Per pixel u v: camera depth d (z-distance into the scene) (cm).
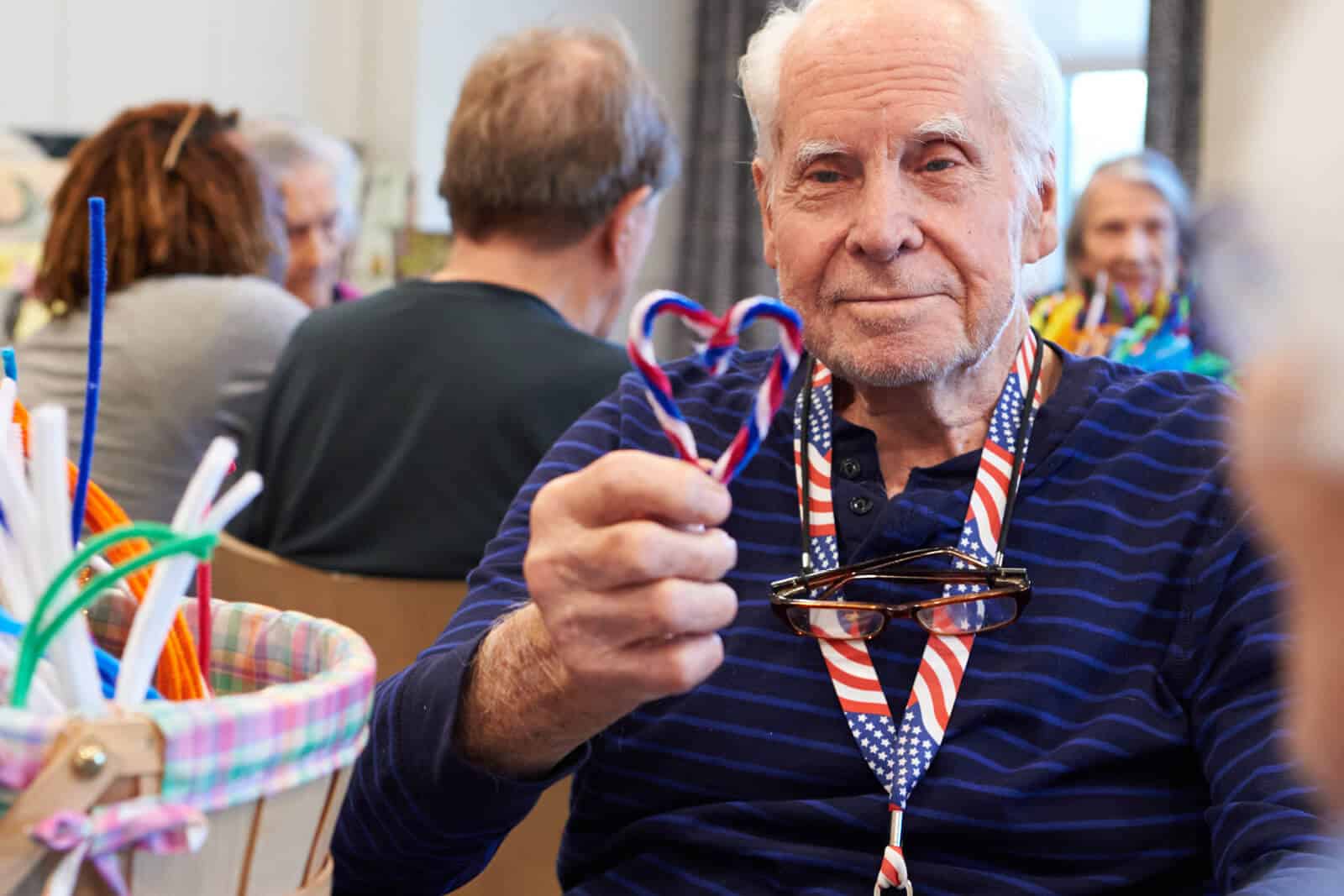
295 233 281
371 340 175
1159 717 101
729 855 105
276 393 184
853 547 111
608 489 77
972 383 113
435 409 167
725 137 507
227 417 200
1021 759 101
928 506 109
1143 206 312
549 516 81
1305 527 32
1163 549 105
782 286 112
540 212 178
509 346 169
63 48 428
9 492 64
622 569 77
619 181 180
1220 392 112
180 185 205
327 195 283
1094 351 287
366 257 451
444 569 164
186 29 449
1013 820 100
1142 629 104
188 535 61
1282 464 32
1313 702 33
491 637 96
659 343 516
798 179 110
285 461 179
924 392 111
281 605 164
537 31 186
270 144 280
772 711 106
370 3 479
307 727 63
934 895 100
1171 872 101
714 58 509
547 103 175
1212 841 97
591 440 123
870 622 106
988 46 108
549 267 182
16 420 76
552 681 89
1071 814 100
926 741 102
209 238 206
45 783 55
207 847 60
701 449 119
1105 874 100
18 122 421
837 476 115
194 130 211
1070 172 470
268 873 63
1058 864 100
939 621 104
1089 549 107
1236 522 103
